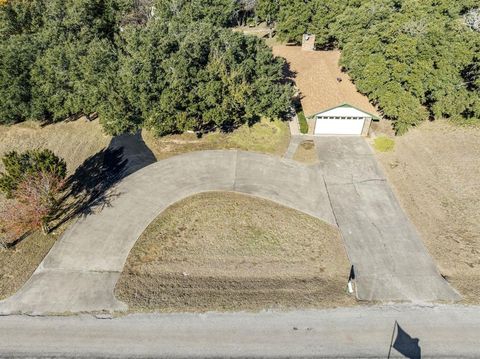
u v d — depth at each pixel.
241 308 18.69
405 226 23.59
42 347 16.95
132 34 30.17
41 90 30.31
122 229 23.31
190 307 18.73
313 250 22.08
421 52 29.78
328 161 29.19
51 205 22.02
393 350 16.92
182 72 28.02
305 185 26.92
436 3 37.00
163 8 38.03
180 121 28.59
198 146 30.61
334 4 43.03
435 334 17.58
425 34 29.86
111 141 31.08
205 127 32.56
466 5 38.03
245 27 57.84
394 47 29.69
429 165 28.70
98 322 18.03
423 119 31.83
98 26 34.56
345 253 21.83
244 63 30.19
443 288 19.75
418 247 22.17
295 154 29.97
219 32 31.28
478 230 23.23
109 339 17.30
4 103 29.95
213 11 42.25
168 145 30.66
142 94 27.91
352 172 28.11
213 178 27.42
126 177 27.44
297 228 23.50
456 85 30.89
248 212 24.61
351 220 24.05
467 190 26.31
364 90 31.53
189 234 23.08
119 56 30.33
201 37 28.95
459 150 30.17
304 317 18.30
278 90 31.17
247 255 21.77
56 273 20.50
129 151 30.05
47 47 31.34
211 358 16.59
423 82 30.59
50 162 23.30
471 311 18.61
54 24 32.50
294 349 16.95
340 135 32.19
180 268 20.95
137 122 29.69
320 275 20.59
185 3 38.47
